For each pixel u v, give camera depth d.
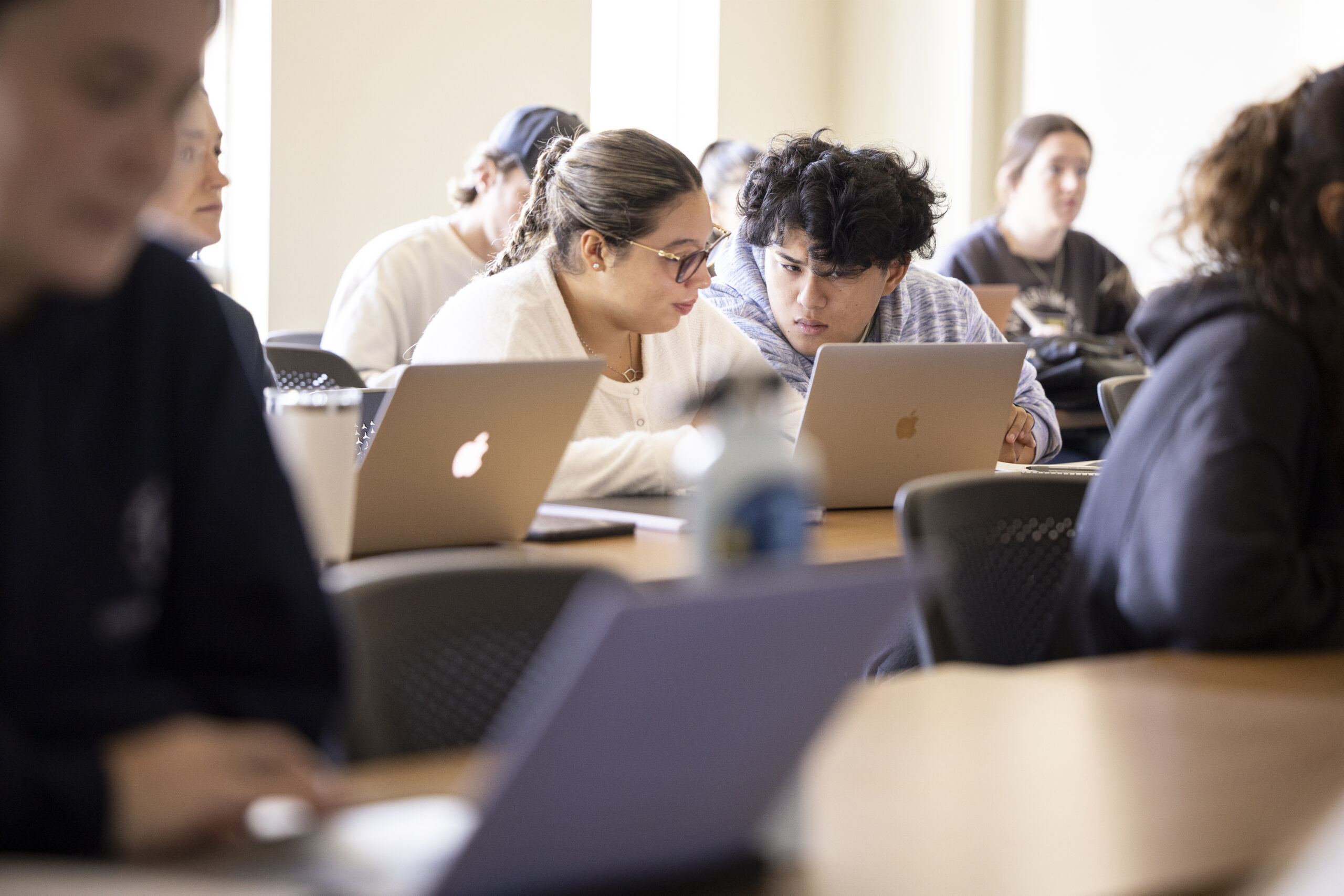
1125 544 2.39
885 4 12.09
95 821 1.25
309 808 1.36
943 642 2.61
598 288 4.34
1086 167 8.61
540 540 3.45
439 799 1.48
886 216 4.74
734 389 1.37
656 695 1.07
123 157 1.29
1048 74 11.49
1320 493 2.39
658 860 1.21
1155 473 2.35
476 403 3.19
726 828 1.24
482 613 2.04
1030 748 1.69
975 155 11.70
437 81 9.33
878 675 3.49
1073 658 2.53
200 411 1.61
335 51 8.89
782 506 1.34
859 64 12.27
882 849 1.34
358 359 7.19
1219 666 2.15
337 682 1.64
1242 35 10.48
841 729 1.77
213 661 1.59
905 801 1.49
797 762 1.23
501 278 4.36
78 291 1.36
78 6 1.24
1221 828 1.41
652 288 4.29
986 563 2.82
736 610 1.07
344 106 8.95
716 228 5.64
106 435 1.52
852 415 3.94
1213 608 2.21
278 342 7.29
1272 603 2.21
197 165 4.10
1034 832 1.39
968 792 1.52
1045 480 2.91
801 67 12.16
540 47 9.84
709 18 11.55
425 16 9.25
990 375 4.10
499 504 3.37
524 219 4.64
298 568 1.63
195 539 1.59
